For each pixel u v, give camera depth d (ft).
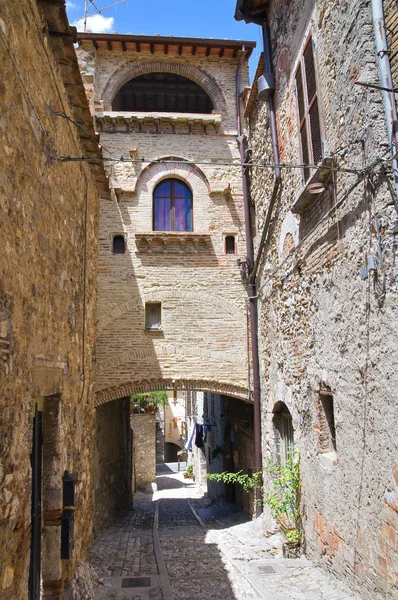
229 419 54.70
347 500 20.65
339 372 21.57
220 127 44.42
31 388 14.17
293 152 28.78
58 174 17.97
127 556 29.45
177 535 38.11
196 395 98.68
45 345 15.99
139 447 94.27
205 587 22.91
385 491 17.21
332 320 22.49
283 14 30.37
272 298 34.47
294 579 22.84
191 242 41.65
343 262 21.07
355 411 19.83
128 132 43.62
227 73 46.55
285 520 30.86
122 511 50.80
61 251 18.54
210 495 71.41
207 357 40.14
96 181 27.22
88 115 21.13
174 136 43.93
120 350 39.60
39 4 15.34
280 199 31.78
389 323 16.90
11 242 12.62
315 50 24.08
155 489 89.04
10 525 12.17
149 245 41.11
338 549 21.62
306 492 26.45
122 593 21.70
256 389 38.78
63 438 18.63
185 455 145.18
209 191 42.98
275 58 32.45
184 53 46.42
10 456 12.24
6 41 12.39
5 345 12.01
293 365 29.19
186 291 40.98
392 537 16.69
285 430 34.04
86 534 23.65
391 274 16.72
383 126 17.49
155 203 43.16
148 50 46.09
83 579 20.08
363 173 18.20
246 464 45.80
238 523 43.19
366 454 18.78
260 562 26.11
